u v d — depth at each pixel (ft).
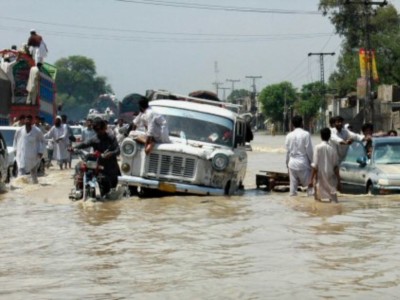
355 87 265.95
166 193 54.39
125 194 53.47
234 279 25.64
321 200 50.47
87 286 24.86
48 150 92.58
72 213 44.65
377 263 28.22
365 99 181.68
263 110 425.28
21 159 67.51
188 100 65.67
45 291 24.21
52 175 80.48
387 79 251.39
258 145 196.13
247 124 61.21
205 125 56.34
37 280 25.85
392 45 249.14
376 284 24.75
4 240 34.50
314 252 30.63
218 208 46.34
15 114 109.70
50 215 43.83
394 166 54.95
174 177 53.16
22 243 33.65
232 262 28.66
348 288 24.20
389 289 24.03
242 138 58.65
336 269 27.17
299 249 31.35
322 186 50.01
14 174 75.36
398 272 26.58
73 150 52.60
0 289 24.54
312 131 361.10
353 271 26.81
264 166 104.17
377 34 254.47
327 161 49.83
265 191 61.31
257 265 28.02
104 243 33.42
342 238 34.19
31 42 118.32
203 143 55.26
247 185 70.74
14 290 24.36
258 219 40.98
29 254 30.94
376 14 256.32
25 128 67.67
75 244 33.24
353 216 42.01
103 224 39.58
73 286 24.89
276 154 143.84
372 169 55.11
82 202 50.39
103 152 52.03
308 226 38.14
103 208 46.93
